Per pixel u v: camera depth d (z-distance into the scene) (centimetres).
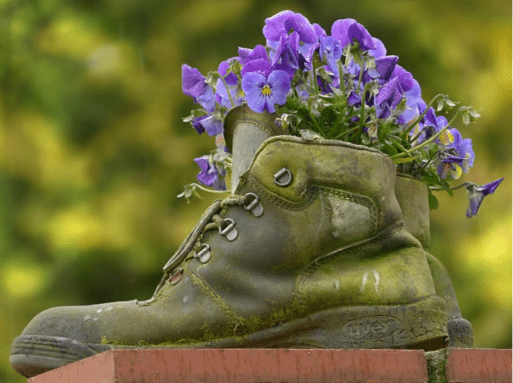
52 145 1104
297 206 261
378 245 264
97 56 1149
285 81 282
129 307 263
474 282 1005
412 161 313
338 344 254
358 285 256
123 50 1134
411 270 263
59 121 1105
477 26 1155
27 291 1016
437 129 316
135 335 256
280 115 282
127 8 1157
